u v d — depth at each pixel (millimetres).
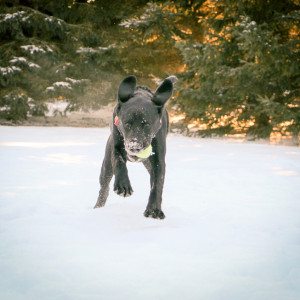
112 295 906
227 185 2170
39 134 4633
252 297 910
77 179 2248
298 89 4828
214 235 1330
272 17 5047
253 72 4648
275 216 1584
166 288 944
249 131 5152
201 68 4852
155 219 1485
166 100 1381
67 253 1149
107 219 1472
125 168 1407
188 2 5926
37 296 897
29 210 1591
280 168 2734
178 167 2721
